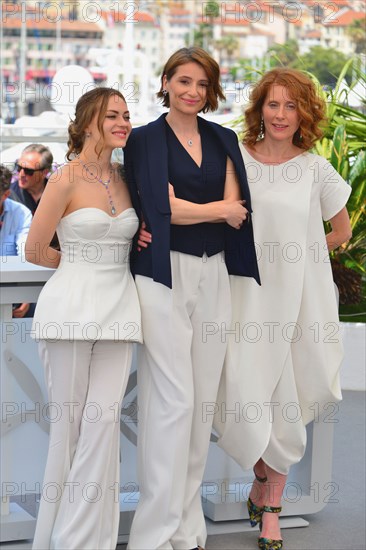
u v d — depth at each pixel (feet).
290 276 12.12
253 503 13.21
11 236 17.33
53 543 11.59
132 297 11.50
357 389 20.53
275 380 12.33
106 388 11.43
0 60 181.88
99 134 11.16
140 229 11.64
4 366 12.01
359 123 22.85
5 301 11.82
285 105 11.93
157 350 11.62
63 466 11.53
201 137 11.76
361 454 16.78
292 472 14.17
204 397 11.96
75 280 11.20
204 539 12.30
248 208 11.75
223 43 197.26
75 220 11.16
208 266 11.65
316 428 13.66
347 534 13.42
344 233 12.73
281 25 180.24
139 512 12.00
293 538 13.23
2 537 12.26
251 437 12.26
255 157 12.18
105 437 11.41
